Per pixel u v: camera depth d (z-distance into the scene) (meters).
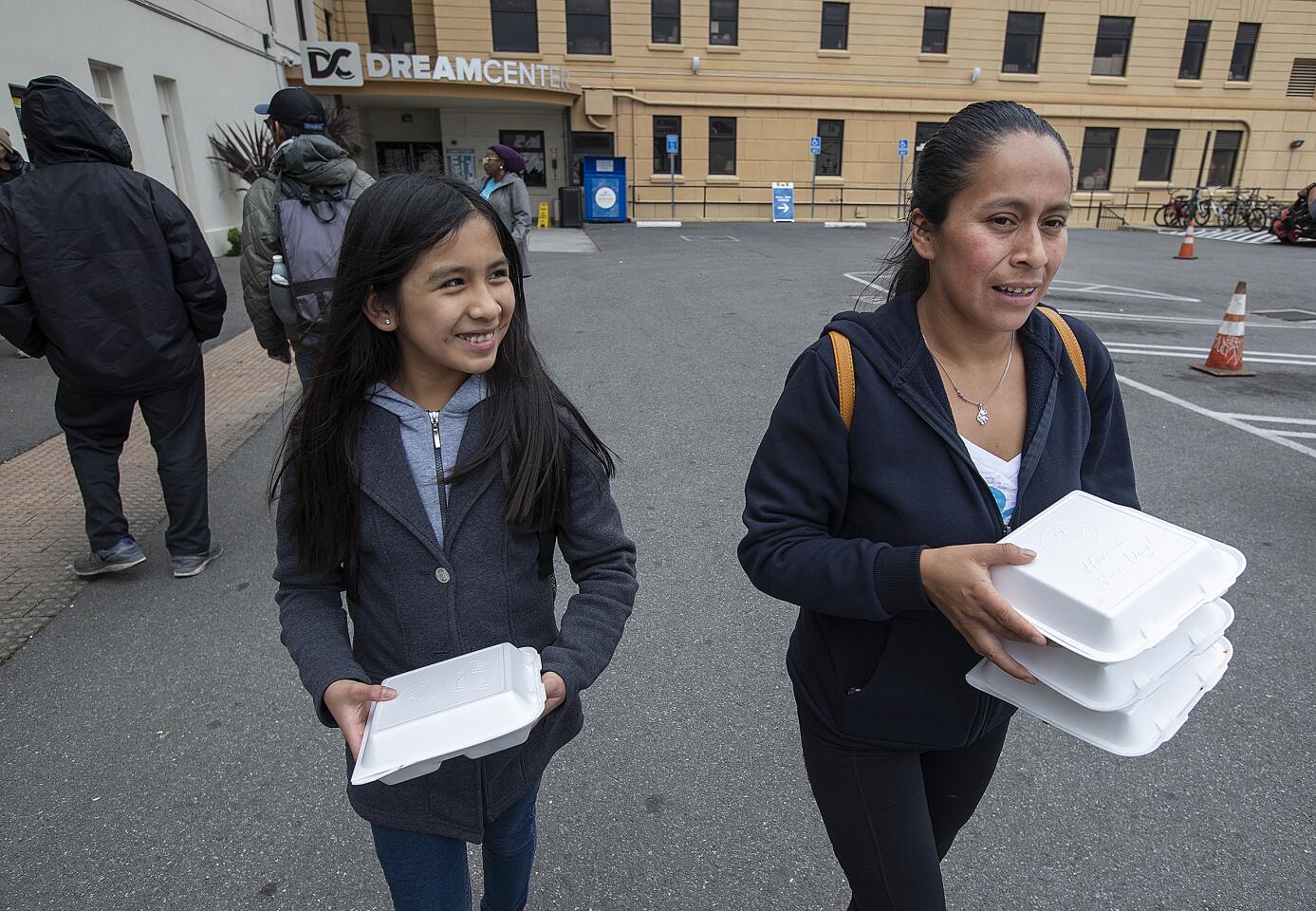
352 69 17.80
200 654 3.04
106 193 2.99
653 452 5.01
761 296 10.30
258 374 6.89
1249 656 2.96
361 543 1.34
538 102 20.55
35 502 4.36
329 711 1.25
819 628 1.41
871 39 22.44
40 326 3.08
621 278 11.83
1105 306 10.50
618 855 2.17
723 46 21.89
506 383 1.35
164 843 2.21
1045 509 1.29
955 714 1.35
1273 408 6.01
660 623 3.21
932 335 1.33
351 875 2.11
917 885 1.38
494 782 1.42
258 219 3.38
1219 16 23.23
